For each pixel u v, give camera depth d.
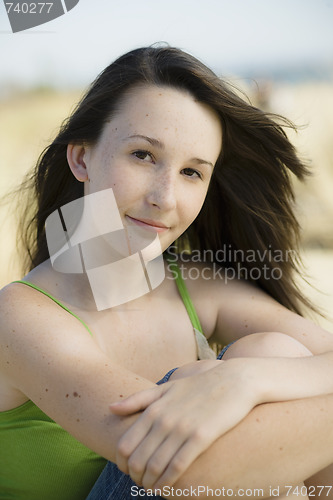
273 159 2.26
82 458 1.86
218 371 1.56
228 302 2.28
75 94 9.69
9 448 1.86
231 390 1.51
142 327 2.08
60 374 1.62
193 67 1.91
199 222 2.41
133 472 1.46
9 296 1.80
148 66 1.90
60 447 1.85
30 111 8.95
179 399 1.50
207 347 2.21
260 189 2.33
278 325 2.18
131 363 2.05
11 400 1.82
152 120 1.85
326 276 5.08
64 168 2.10
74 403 1.58
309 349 2.09
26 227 2.33
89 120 1.94
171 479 1.44
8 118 8.73
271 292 2.42
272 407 1.55
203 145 1.91
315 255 5.62
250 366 1.59
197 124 1.90
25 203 2.38
